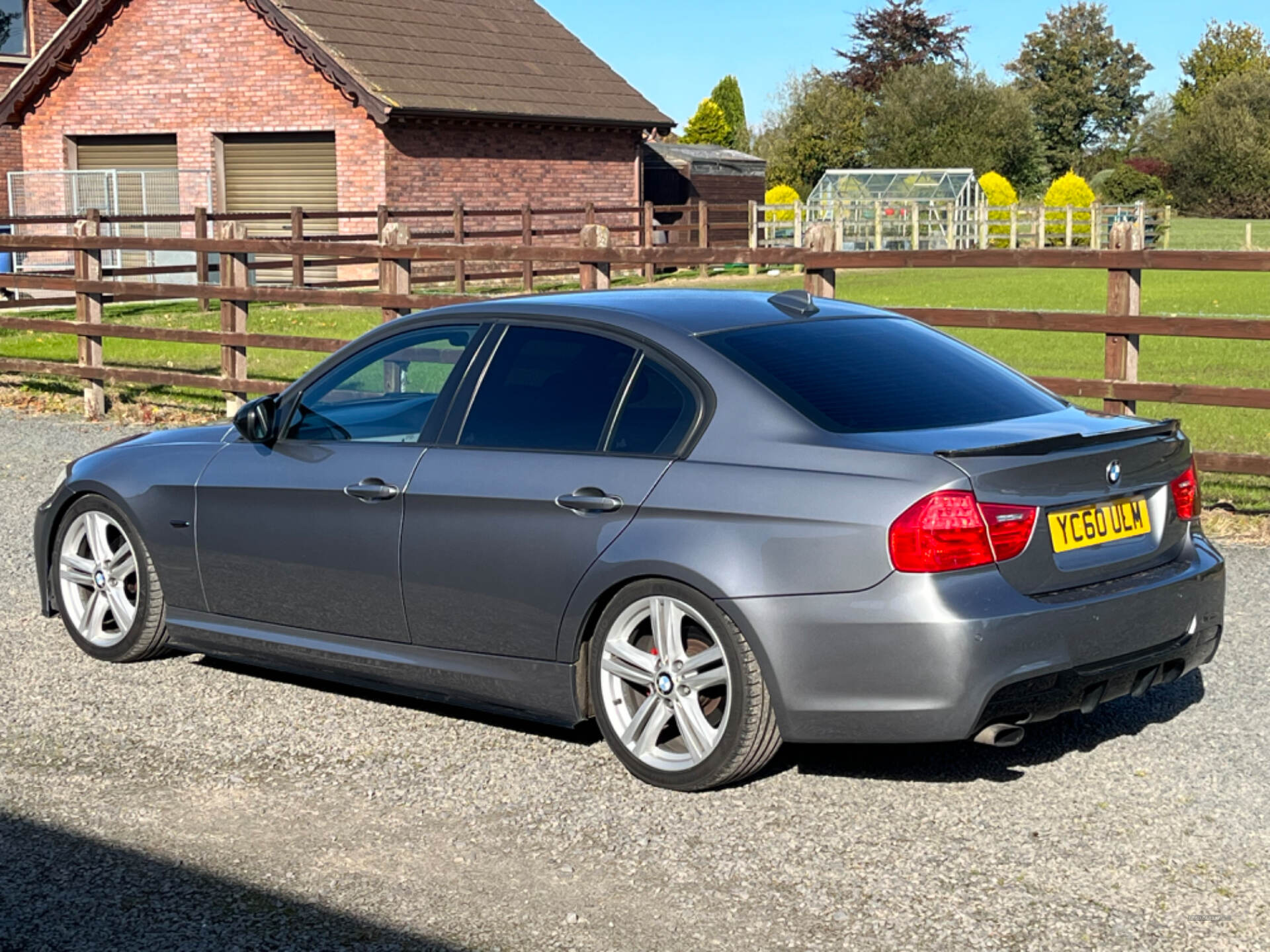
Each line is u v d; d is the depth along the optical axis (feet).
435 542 15.92
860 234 142.10
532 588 15.25
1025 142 231.91
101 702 17.85
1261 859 12.92
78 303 42.47
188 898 12.42
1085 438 14.16
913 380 15.34
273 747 16.20
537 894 12.42
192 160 92.63
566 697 15.33
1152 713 16.87
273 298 38.45
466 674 16.05
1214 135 257.55
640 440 14.92
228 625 18.20
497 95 93.56
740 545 13.91
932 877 12.62
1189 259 25.59
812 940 11.50
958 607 13.15
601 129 101.81
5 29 101.60
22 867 13.11
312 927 11.87
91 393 42.55
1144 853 13.08
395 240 35.88
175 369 50.08
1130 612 13.99
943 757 15.55
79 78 95.14
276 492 17.31
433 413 16.52
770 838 13.50
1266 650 19.13
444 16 98.84
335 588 16.92
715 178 120.16
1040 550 13.61
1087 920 11.78
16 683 18.63
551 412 15.65
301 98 88.79
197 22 90.99
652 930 11.72
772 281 97.25
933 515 13.17
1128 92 331.57
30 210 97.25
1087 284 96.37
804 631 13.60
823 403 14.49
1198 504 15.51
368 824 14.01
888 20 299.17
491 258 34.14
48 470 33.83
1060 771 15.10
